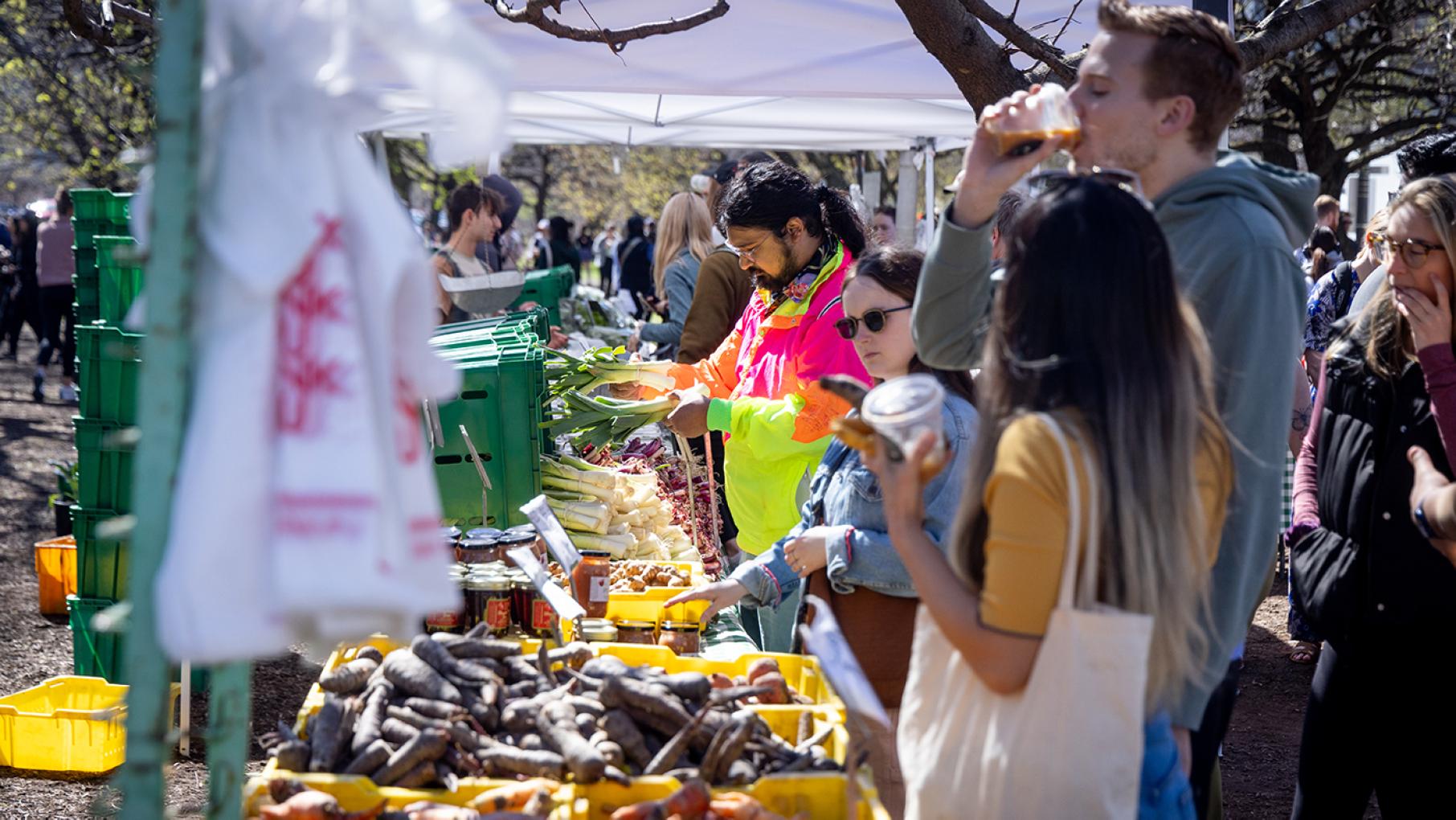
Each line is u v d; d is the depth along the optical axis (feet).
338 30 4.67
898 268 9.27
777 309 12.03
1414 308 8.45
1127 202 5.54
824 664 5.77
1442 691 8.78
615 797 6.77
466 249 22.16
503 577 9.75
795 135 38.09
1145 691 5.60
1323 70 45.34
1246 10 39.60
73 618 15.66
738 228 11.69
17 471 32.30
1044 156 6.57
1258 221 6.55
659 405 14.03
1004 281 5.61
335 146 4.73
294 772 6.96
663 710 7.25
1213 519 5.87
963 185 6.82
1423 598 8.64
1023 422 5.29
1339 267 19.34
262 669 16.48
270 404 4.54
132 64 5.18
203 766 12.97
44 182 110.01
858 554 8.74
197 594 4.36
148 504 4.57
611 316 36.86
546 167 101.24
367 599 4.44
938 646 5.75
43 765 12.84
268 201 4.57
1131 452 5.26
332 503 4.47
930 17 10.91
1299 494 9.91
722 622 12.09
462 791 6.73
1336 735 9.34
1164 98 6.56
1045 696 5.25
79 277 15.99
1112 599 5.37
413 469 4.85
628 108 28.99
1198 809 7.51
